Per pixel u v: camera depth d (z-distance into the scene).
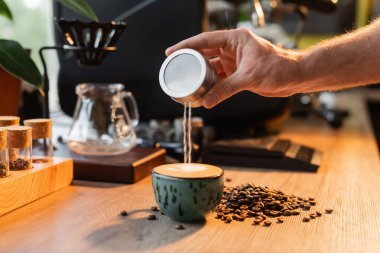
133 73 1.39
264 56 0.81
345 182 1.09
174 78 0.81
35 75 1.02
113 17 1.37
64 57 1.41
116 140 1.10
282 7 1.79
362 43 0.86
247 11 1.95
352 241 0.76
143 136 1.44
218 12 1.68
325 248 0.73
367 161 1.28
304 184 1.06
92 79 1.41
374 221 0.85
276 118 1.43
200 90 0.78
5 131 0.85
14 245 0.72
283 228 0.80
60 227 0.79
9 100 1.13
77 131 1.11
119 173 1.04
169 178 0.79
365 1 2.89
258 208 0.86
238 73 0.81
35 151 1.00
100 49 1.06
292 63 0.83
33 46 1.81
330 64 0.85
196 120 1.29
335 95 2.84
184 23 1.34
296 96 2.04
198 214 0.80
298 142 1.50
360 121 1.95
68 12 1.37
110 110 1.10
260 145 1.24
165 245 0.73
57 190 0.98
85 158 1.08
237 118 1.41
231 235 0.77
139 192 0.98
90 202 0.91
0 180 0.84
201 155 1.27
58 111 1.85
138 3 1.36
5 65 1.01
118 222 0.81
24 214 0.84
